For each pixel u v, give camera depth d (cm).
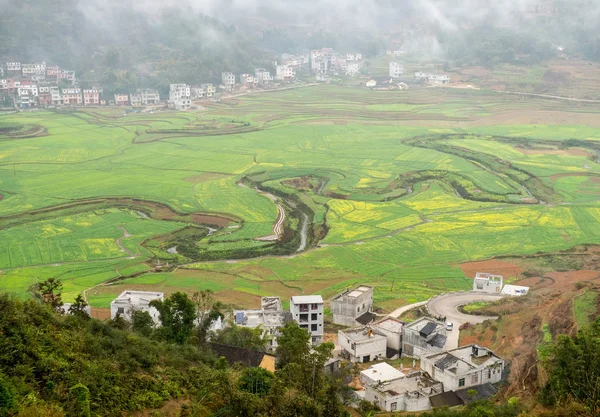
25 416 4572
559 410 5325
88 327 6506
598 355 5516
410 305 11538
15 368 5184
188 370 6412
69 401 5009
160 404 5606
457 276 13550
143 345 6594
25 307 6197
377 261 14638
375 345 9225
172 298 8194
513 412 5941
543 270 13612
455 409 6556
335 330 10606
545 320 8419
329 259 14788
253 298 12238
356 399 7238
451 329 9881
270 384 6244
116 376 5672
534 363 6931
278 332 9238
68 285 12900
